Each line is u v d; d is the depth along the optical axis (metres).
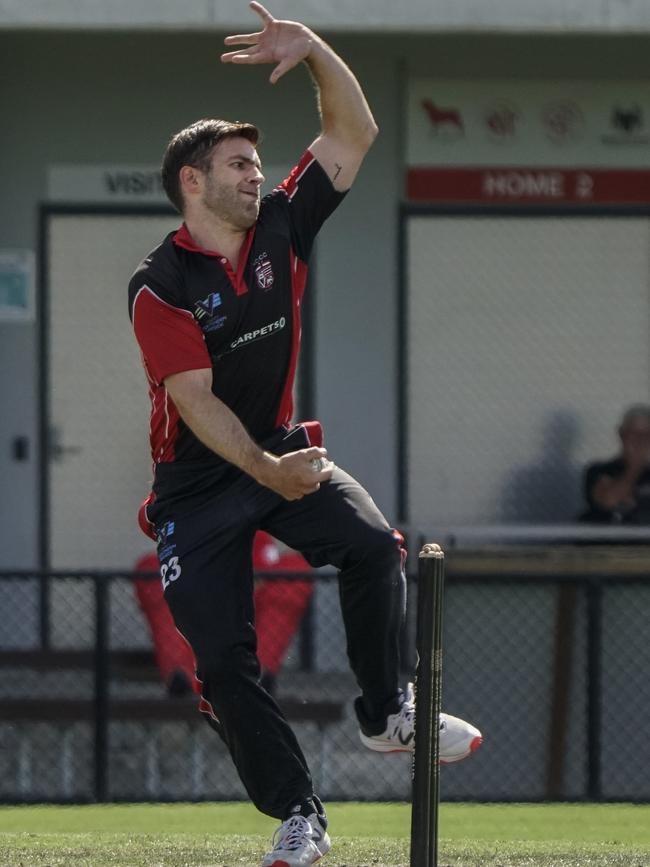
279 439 16.83
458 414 41.34
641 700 29.03
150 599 29.39
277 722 16.11
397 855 19.31
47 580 29.70
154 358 15.83
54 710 29.47
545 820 27.39
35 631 31.41
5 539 40.66
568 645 29.19
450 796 29.08
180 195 16.14
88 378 40.84
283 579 29.69
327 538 16.50
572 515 41.59
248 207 15.93
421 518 41.25
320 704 29.50
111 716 29.50
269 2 35.12
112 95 40.44
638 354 41.72
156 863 18.75
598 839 24.31
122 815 28.36
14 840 21.62
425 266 41.03
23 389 40.66
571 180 41.16
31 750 29.48
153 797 29.22
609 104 41.09
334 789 29.75
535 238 41.28
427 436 41.28
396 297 40.91
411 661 29.56
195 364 15.74
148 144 40.53
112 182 40.56
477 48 40.53
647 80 41.06
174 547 16.41
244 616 16.22
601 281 41.50
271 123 40.50
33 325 40.59
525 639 29.28
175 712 29.38
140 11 35.19
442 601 15.36
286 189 16.83
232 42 16.80
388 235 40.84
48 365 40.72
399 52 40.41
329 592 29.81
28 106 40.34
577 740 29.08
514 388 41.53
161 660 29.44
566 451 41.59
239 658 16.05
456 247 41.09
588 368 41.62
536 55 40.78
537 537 35.62
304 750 29.89
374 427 41.03
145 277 15.92
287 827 15.87
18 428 40.69
